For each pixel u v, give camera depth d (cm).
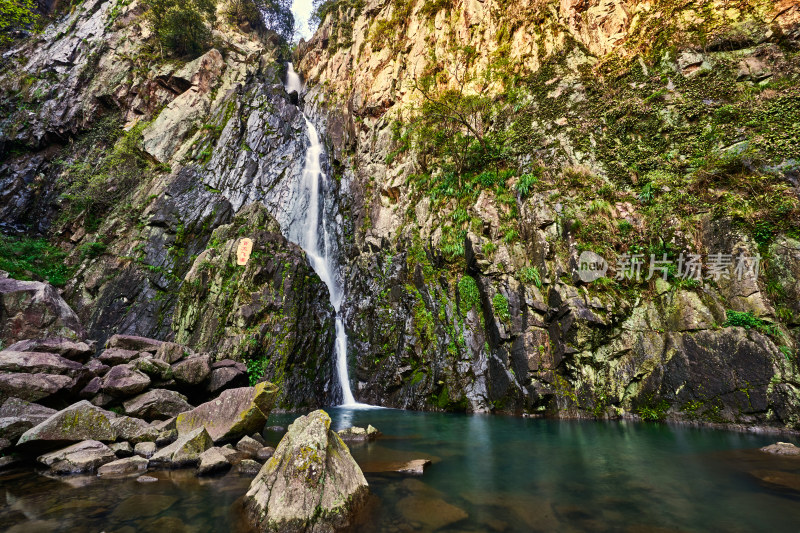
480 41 2255
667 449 741
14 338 987
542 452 738
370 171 2291
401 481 564
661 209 1223
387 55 2655
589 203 1337
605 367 1131
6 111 2538
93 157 2448
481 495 506
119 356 1003
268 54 3700
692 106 1376
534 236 1382
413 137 2145
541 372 1194
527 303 1284
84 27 3002
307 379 1515
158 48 2928
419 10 2595
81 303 1745
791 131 1127
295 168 2548
